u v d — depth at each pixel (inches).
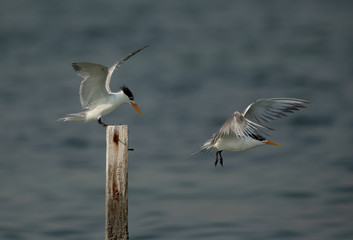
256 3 1657.2
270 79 999.0
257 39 1268.5
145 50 1213.7
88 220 450.0
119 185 261.1
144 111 858.1
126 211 263.6
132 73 1057.5
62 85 1011.3
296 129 764.6
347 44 1202.0
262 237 408.2
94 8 1595.7
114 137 258.2
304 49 1178.6
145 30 1363.2
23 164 633.0
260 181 561.6
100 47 1245.1
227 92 945.5
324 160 630.5
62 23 1416.1
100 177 582.2
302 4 1624.0
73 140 740.7
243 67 1072.8
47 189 535.8
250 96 911.7
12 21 1435.8
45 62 1152.2
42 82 1029.2
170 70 1075.9
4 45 1263.5
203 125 788.0
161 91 963.3
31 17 1478.8
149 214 463.5
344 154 649.0
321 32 1306.6
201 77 1028.5
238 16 1505.9
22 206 486.3
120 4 1644.9
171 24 1422.2
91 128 799.7
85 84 311.9
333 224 436.8
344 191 520.1
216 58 1137.4
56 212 469.7
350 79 977.5
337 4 1600.6
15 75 1069.8
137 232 419.8
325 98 887.1
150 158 655.1
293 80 988.6
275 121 799.1
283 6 1608.0
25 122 821.2
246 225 434.6
